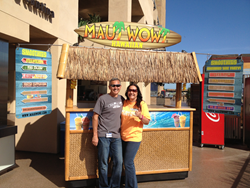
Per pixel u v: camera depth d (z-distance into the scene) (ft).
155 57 11.23
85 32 13.00
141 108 9.39
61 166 13.16
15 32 11.32
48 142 15.67
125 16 21.39
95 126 9.16
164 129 11.06
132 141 9.21
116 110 9.20
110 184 9.59
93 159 10.27
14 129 12.16
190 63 11.42
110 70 10.30
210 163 14.23
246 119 18.97
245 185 10.71
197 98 20.25
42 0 13.56
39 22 13.20
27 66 11.29
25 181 10.93
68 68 9.83
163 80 10.76
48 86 12.30
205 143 18.37
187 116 11.39
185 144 11.41
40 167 12.95
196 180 11.37
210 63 14.60
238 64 13.82
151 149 10.98
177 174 11.37
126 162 9.23
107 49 10.94
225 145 19.52
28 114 11.37
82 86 30.86
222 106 14.32
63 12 15.98
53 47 15.43
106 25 13.05
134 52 11.17
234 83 13.96
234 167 13.44
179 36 13.33
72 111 9.92
